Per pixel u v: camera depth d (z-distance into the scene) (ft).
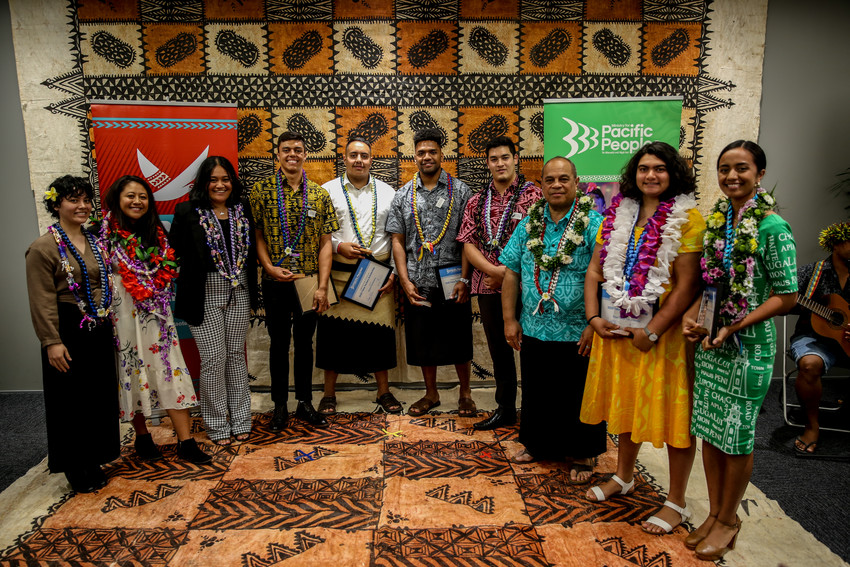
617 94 11.73
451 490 7.90
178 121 10.37
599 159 10.79
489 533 6.89
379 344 10.63
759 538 6.82
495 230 9.47
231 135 10.57
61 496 7.86
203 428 10.21
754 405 5.97
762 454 9.23
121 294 8.34
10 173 11.58
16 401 11.66
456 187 10.32
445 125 11.71
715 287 5.97
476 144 11.80
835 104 12.15
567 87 11.68
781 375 12.69
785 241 5.73
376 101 11.58
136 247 8.42
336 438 9.66
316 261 10.13
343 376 12.30
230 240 9.21
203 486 8.07
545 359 8.11
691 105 11.80
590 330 7.50
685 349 6.57
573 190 7.82
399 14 11.34
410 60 11.49
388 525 7.06
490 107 11.69
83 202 7.75
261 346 12.10
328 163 11.75
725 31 11.60
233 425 9.65
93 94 11.27
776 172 12.35
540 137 11.84
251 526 7.07
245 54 11.32
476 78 11.59
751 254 5.82
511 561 6.35
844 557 6.54
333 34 11.35
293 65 11.39
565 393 8.09
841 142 12.26
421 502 7.59
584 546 6.63
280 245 9.71
